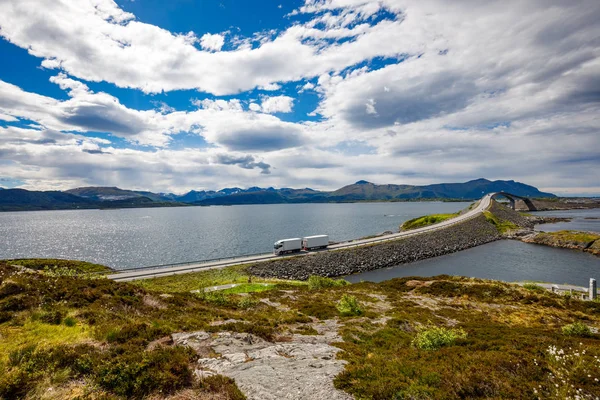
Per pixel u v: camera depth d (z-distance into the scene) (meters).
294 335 16.33
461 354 11.38
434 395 8.19
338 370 9.87
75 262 53.34
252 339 13.66
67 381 8.02
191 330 13.99
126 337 11.41
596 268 67.31
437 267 70.69
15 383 7.31
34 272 19.30
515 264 71.94
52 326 11.80
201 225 182.12
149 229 165.12
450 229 105.12
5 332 10.80
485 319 24.83
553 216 195.88
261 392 8.22
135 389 7.79
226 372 9.54
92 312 13.98
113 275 50.53
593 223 156.38
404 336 17.12
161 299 20.16
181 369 8.80
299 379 9.07
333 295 32.69
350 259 71.94
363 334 17.02
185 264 61.47
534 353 11.12
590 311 29.16
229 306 24.02
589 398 8.00
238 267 59.56
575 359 9.96
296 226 168.12
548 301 31.08
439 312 26.48
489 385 8.77
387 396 8.16
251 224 182.75
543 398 8.03
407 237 92.19
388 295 33.78
